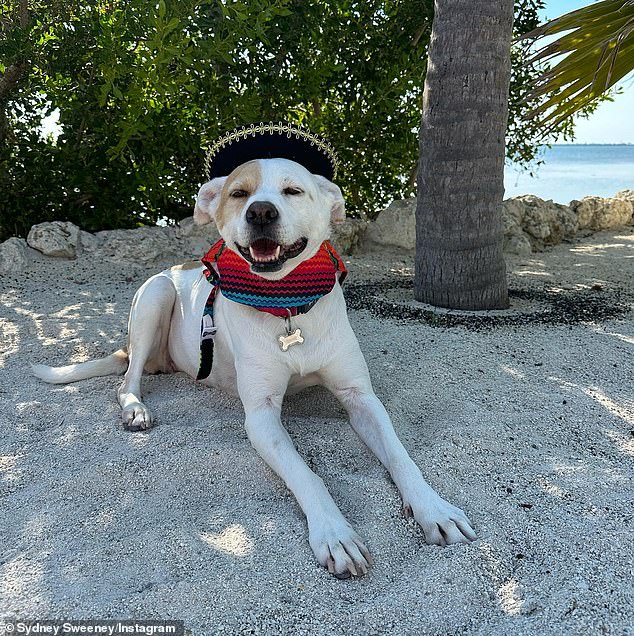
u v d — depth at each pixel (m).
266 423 2.98
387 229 8.07
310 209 2.98
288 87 7.64
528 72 8.23
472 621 2.11
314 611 2.15
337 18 7.77
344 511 2.66
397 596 2.19
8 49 6.91
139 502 2.71
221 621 2.10
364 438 3.11
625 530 2.50
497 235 5.50
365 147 8.48
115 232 7.33
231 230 2.99
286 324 3.12
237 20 6.60
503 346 4.54
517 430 3.31
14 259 6.72
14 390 3.91
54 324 5.16
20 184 7.48
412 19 7.84
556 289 6.40
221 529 2.54
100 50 6.87
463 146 5.27
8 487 2.85
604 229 9.70
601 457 3.09
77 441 3.23
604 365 4.20
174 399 3.68
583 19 5.27
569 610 2.12
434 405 3.61
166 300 3.89
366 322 5.15
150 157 7.64
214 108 7.46
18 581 2.25
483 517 2.61
